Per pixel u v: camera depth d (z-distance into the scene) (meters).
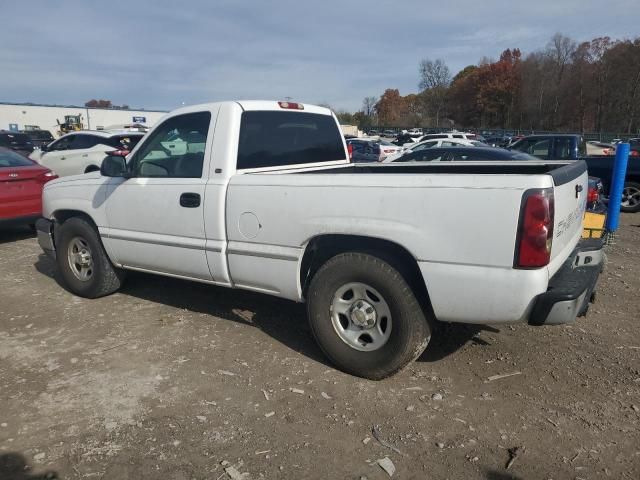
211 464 2.71
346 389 3.43
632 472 2.63
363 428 3.01
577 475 2.61
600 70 68.62
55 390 3.45
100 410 3.21
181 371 3.69
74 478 2.62
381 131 70.56
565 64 76.75
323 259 3.83
